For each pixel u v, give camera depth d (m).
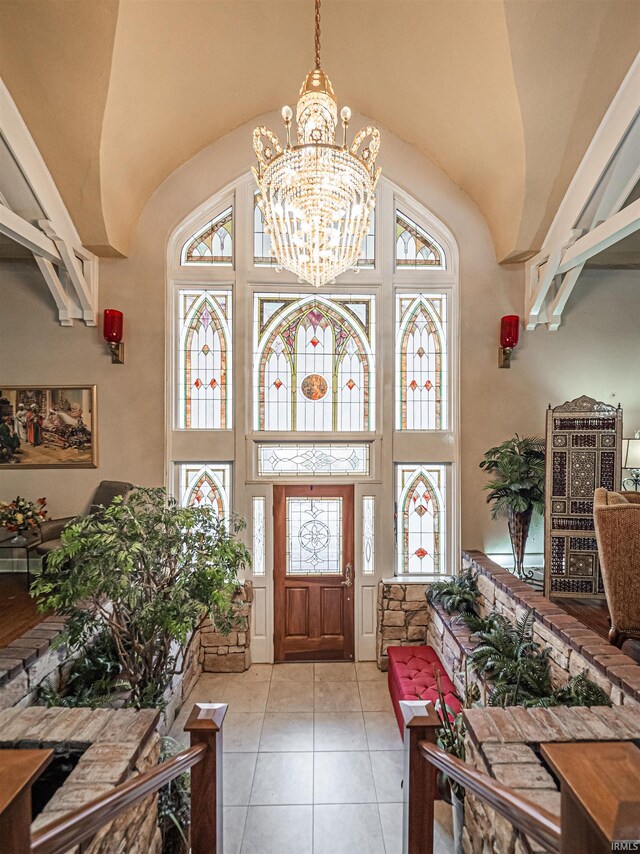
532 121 3.26
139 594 2.40
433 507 4.41
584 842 0.74
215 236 4.28
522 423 4.27
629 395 4.32
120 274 4.07
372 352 4.35
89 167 3.36
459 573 4.25
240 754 3.12
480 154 3.75
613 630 2.74
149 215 4.06
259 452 4.29
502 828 1.62
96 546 2.36
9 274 4.10
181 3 2.91
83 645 2.59
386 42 3.39
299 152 2.41
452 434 4.32
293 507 4.33
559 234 3.71
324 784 2.88
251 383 4.29
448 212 4.19
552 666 2.83
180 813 2.25
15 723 1.93
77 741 1.84
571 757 0.81
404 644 4.22
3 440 4.12
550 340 4.28
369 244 4.30
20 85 2.96
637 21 2.74
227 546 2.72
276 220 2.73
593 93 3.09
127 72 3.03
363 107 4.08
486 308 4.22
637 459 4.01
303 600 4.34
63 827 1.03
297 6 3.17
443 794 2.41
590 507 3.66
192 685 3.89
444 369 4.38
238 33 3.28
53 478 4.14
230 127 4.05
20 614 3.34
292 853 2.44
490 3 2.82
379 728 3.39
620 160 3.20
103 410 4.12
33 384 4.11
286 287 4.25
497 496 3.92
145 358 4.09
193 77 3.40
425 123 3.87
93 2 2.65
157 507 2.88
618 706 2.09
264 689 3.89
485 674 2.82
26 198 3.35
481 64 3.16
